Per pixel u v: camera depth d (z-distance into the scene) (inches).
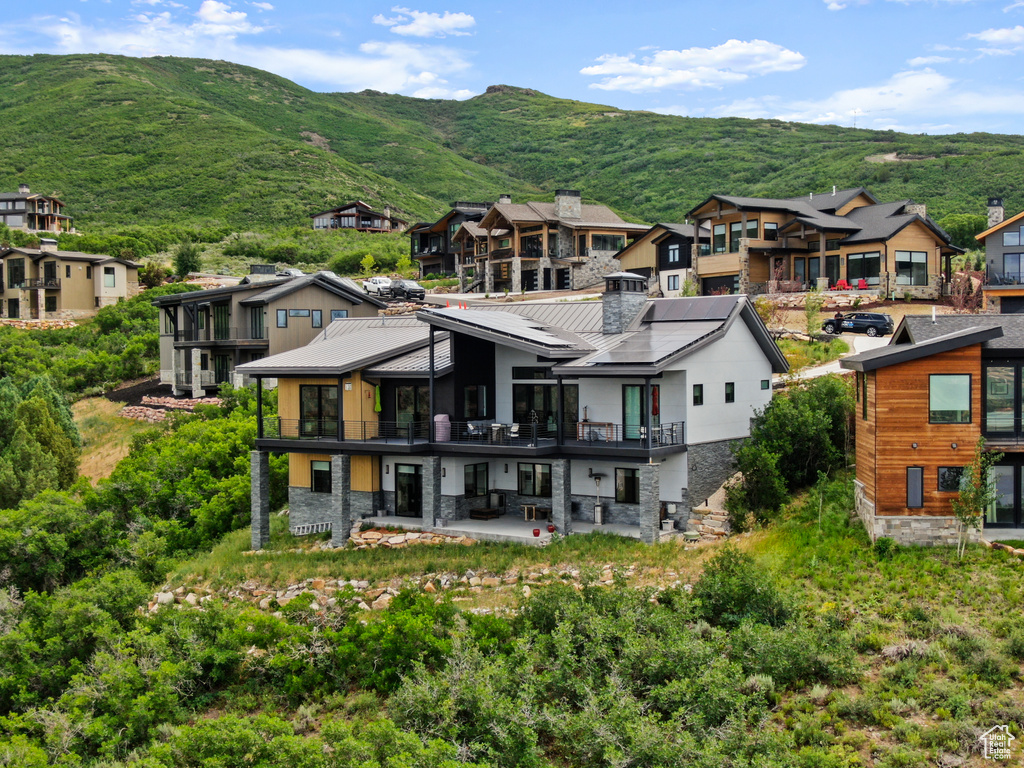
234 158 5610.2
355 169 5846.5
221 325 2185.0
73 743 843.4
